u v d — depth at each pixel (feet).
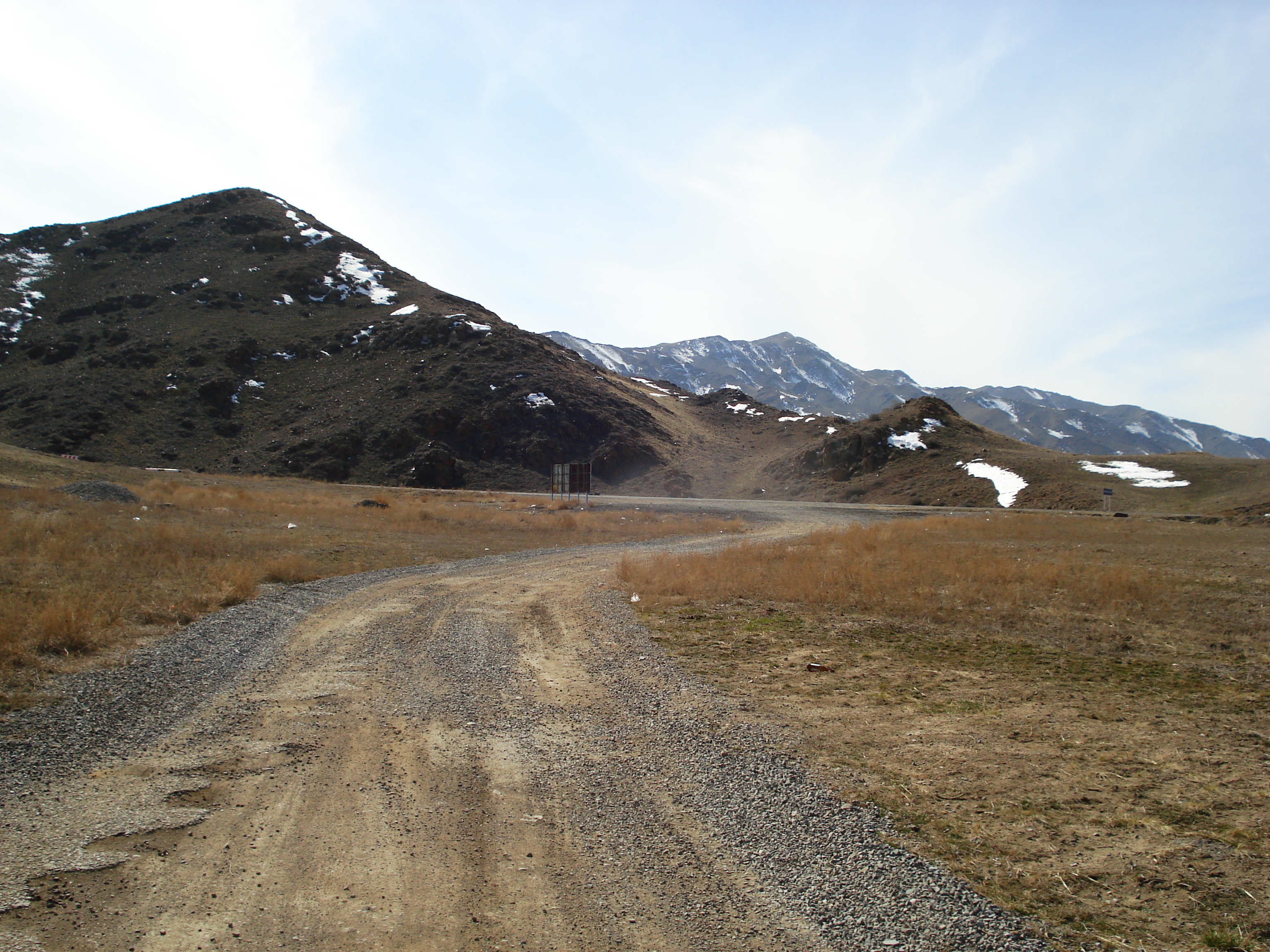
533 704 22.31
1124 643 30.35
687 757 17.97
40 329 296.51
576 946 10.30
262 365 292.40
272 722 20.15
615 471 271.08
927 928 10.82
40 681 22.49
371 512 102.47
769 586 44.96
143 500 89.35
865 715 21.34
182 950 9.97
